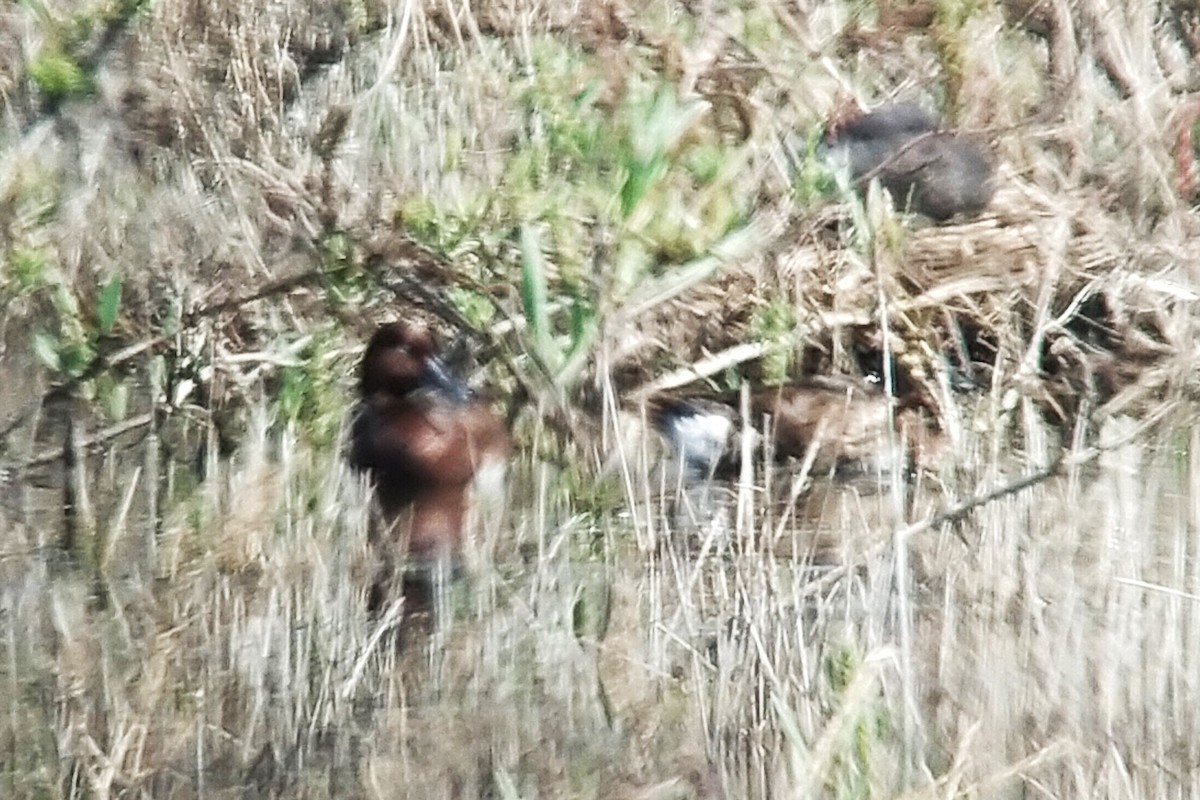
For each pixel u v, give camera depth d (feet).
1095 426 35.04
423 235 34.37
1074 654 27.99
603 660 27.55
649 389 34.83
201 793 25.98
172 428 34.19
